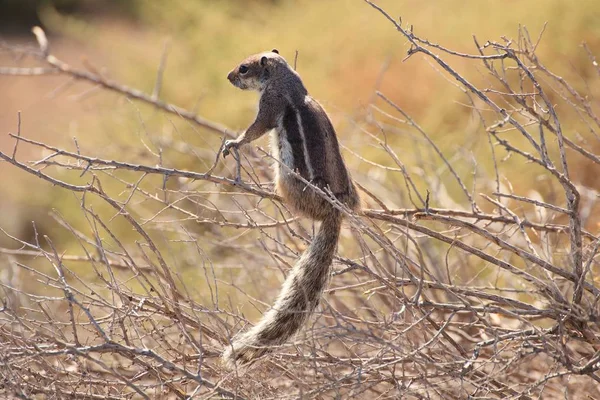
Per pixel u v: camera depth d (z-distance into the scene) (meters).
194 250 15.77
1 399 8.52
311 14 25.59
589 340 9.36
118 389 9.35
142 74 25.05
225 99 22.95
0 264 17.52
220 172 16.30
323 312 9.12
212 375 9.57
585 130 17.00
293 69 11.40
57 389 8.74
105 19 36.44
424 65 21.84
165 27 28.39
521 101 9.66
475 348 8.99
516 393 9.38
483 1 21.98
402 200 15.34
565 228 10.55
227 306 11.23
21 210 23.94
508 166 17.61
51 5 38.94
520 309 10.09
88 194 21.27
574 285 9.50
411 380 8.89
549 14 19.91
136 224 9.34
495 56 9.20
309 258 10.00
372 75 22.30
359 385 8.30
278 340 9.31
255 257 13.17
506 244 9.72
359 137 18.16
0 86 33.22
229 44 25.36
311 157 10.46
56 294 15.82
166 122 22.47
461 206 16.59
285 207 10.75
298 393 8.67
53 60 17.31
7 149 27.73
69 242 20.67
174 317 9.63
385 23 23.61
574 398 10.24
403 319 9.81
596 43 19.17
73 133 23.08
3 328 9.53
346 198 10.42
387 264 12.20
